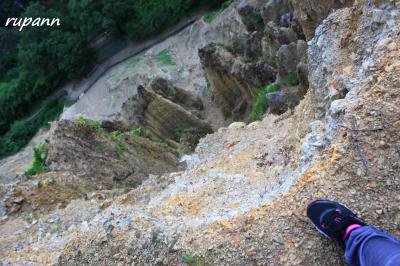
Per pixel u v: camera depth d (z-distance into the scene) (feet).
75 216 27.55
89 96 127.65
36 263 19.08
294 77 53.11
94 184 38.06
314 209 15.39
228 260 15.81
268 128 42.04
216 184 26.84
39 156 44.73
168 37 121.80
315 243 15.34
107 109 120.16
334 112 18.69
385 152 16.02
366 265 12.76
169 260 16.61
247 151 34.22
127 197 29.86
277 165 27.76
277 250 15.56
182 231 17.46
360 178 15.92
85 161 41.86
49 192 33.32
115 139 48.80
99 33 133.69
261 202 19.03
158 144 58.08
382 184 15.56
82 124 46.09
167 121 76.13
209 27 109.09
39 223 26.99
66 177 36.35
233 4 101.04
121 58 127.85
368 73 20.44
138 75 116.37
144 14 122.52
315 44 28.40
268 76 65.46
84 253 18.02
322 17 43.01
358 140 16.60
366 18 24.63
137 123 74.02
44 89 139.13
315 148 19.47
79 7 126.31
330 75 26.02
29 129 134.00
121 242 17.78
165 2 120.98
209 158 43.78
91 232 18.88
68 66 129.29
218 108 88.07
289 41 59.77
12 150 129.80
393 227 14.73
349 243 13.91
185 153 62.23
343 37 25.86
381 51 20.48
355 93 19.26
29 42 132.46
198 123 76.84
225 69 75.77
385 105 17.04
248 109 75.10
